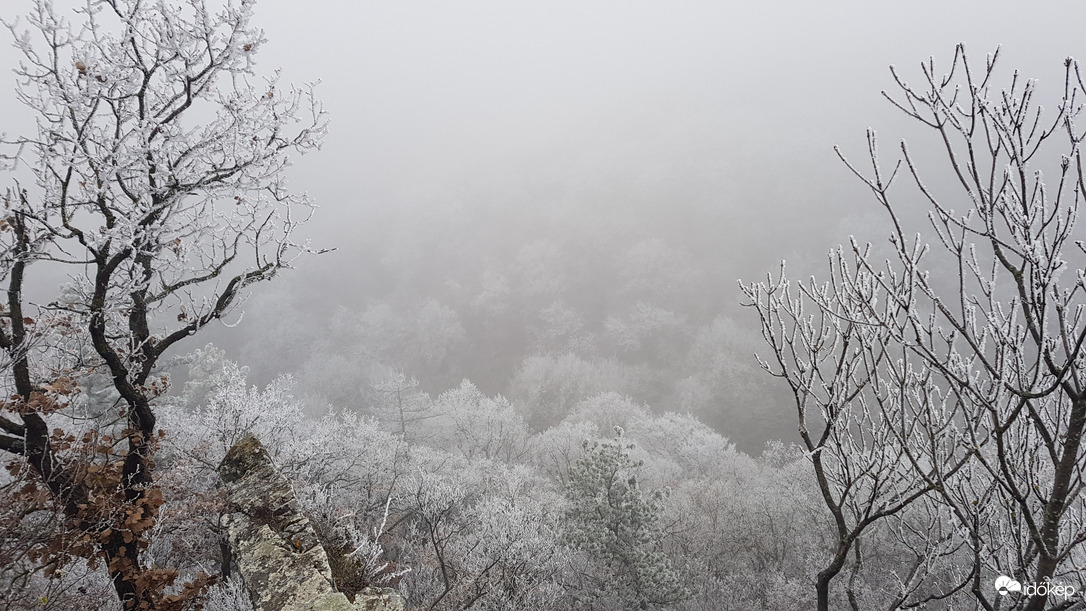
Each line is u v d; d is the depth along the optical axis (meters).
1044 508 3.18
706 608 15.70
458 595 11.79
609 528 14.02
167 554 9.97
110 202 5.75
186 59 5.67
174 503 9.23
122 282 6.27
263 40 5.91
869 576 15.79
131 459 6.17
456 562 13.47
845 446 4.18
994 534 4.45
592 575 14.40
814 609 15.24
